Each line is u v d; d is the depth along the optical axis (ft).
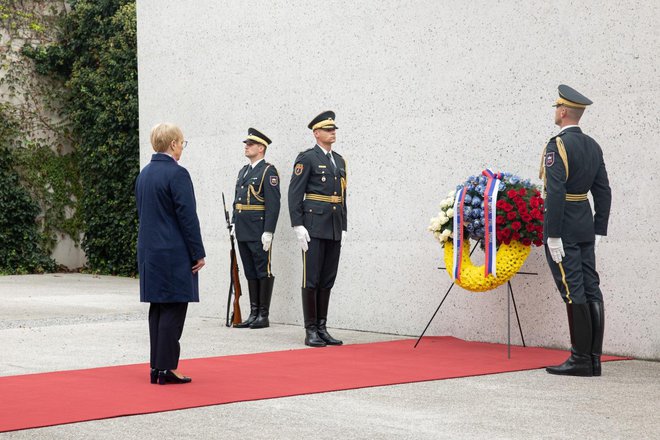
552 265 18.20
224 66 30.81
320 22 27.45
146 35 33.94
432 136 24.31
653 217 19.80
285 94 28.66
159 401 15.14
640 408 14.57
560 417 13.85
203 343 23.58
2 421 13.50
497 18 22.80
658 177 19.71
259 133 27.73
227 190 30.76
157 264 16.58
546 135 21.76
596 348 17.94
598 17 20.79
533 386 16.70
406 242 25.00
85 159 52.70
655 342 19.76
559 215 17.63
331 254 23.47
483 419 13.74
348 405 14.90
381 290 25.67
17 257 52.90
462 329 23.67
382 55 25.62
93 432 12.83
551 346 21.71
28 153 53.36
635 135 20.11
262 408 14.65
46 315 31.55
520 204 20.11
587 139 18.20
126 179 50.55
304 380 17.33
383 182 25.58
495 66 22.85
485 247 20.54
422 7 24.54
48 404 14.84
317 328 23.27
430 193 24.36
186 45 32.27
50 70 54.13
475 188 20.90
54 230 54.39
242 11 30.09
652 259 19.80
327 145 23.86
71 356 21.09
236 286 27.63
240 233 27.53
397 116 25.20
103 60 50.88
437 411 14.37
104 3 51.29
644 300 19.93
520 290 22.30
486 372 18.25
